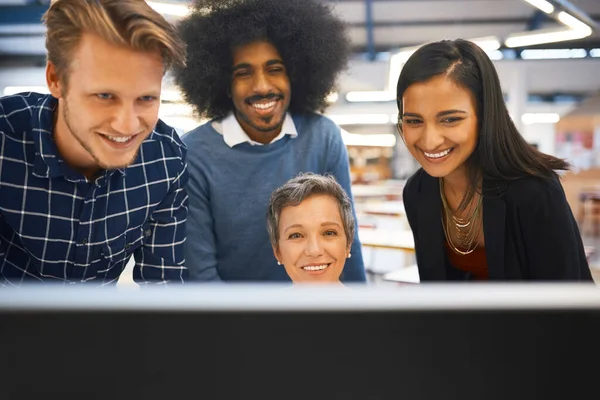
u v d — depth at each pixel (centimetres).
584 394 30
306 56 142
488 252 113
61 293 30
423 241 125
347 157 153
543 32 392
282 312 30
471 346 30
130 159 93
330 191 122
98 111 85
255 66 137
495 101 107
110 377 30
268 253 141
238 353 30
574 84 1027
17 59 875
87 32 81
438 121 106
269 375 30
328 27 146
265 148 141
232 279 144
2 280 112
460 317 30
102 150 90
